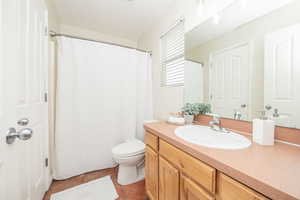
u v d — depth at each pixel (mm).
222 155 676
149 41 2461
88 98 1866
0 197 659
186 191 838
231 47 1116
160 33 2111
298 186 437
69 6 1882
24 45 938
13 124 785
